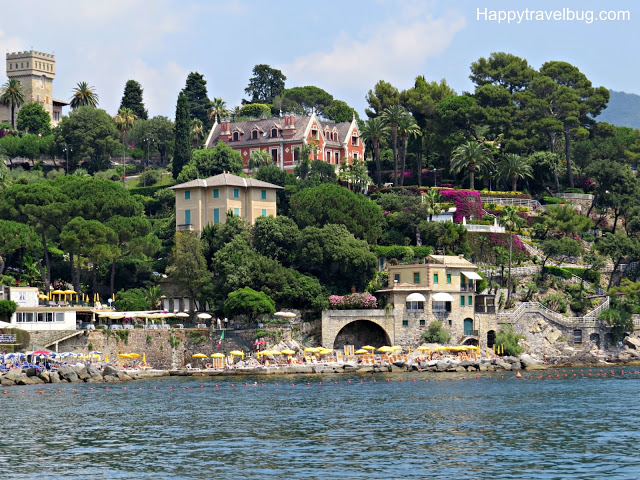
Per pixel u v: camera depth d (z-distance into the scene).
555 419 156.25
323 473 117.31
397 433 143.25
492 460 124.31
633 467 120.44
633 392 194.25
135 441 137.88
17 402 179.50
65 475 117.44
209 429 147.25
